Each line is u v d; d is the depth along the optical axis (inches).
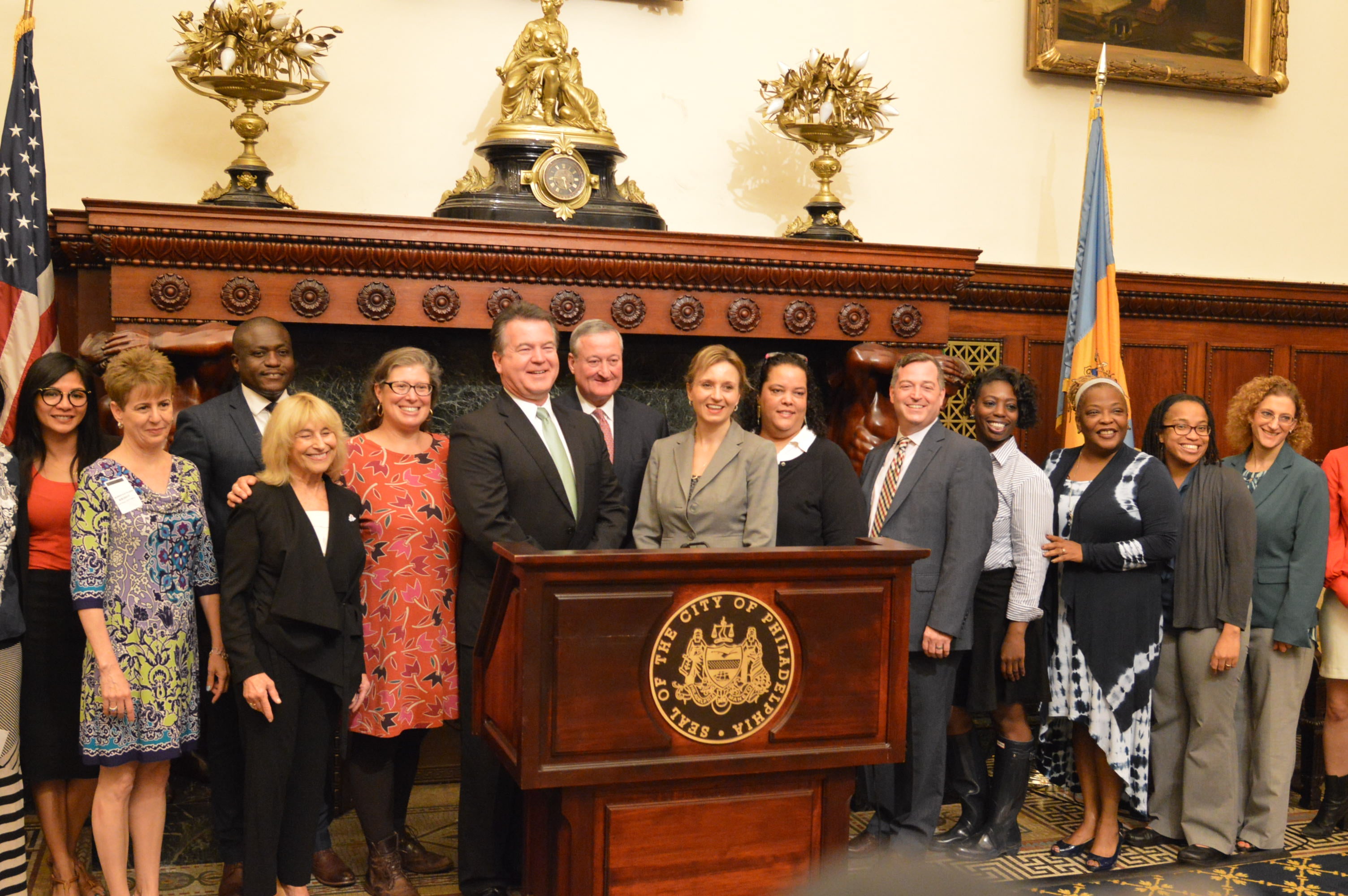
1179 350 254.4
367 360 196.9
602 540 140.5
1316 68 262.7
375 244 180.4
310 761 130.8
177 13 197.2
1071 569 160.4
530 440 136.9
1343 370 263.9
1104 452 163.2
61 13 191.9
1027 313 242.8
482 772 136.3
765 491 135.1
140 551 129.1
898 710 113.4
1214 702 160.9
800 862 113.5
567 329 193.6
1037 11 237.3
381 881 142.8
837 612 111.4
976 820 166.7
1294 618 162.6
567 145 195.8
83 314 188.5
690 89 223.3
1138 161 251.0
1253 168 259.1
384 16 206.4
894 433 205.5
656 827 108.7
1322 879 155.6
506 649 114.1
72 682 139.6
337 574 130.3
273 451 128.7
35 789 139.1
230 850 142.7
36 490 138.5
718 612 107.7
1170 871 157.1
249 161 182.4
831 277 203.0
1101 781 161.0
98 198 184.5
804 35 229.1
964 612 147.3
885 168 234.8
